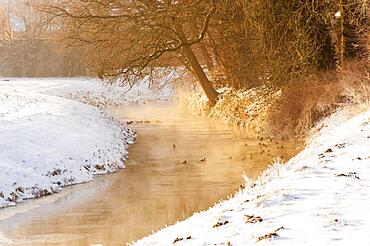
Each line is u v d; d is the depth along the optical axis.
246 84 39.59
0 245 13.25
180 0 37.19
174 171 22.44
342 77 26.75
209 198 17.39
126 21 37.78
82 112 34.50
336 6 28.75
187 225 10.90
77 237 13.76
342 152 15.58
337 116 25.19
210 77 50.06
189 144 29.80
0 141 21.95
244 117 36.31
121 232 14.05
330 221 8.53
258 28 30.80
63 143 24.17
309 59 29.09
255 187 13.76
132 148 29.19
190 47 44.31
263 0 29.80
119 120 42.59
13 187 18.53
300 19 28.81
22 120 27.14
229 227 9.51
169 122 41.28
